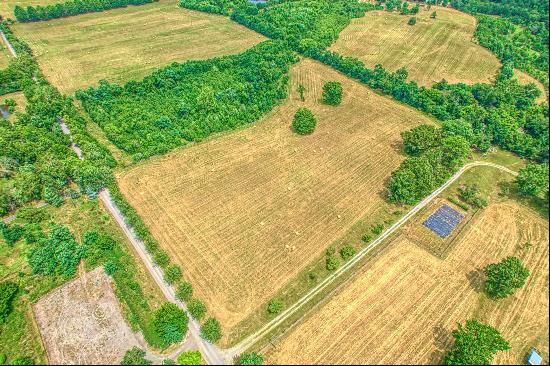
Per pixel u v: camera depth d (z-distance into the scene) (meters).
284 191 102.62
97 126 124.88
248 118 125.50
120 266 83.94
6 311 75.31
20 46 159.38
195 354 68.50
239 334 73.31
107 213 96.81
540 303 78.50
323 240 90.38
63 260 82.75
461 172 109.56
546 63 147.75
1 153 104.62
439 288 80.81
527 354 70.88
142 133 117.50
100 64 157.38
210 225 93.56
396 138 120.88
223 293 79.75
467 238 91.38
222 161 111.62
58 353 70.88
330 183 105.19
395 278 82.62
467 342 66.12
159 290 80.19
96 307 77.56
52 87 134.38
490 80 144.38
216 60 152.62
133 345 72.06
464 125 114.31
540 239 91.19
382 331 73.69
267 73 141.38
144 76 149.88
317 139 120.06
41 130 115.56
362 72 145.38
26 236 89.25
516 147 114.44
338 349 71.19
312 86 144.88
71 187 103.00
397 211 97.25
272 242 89.81
